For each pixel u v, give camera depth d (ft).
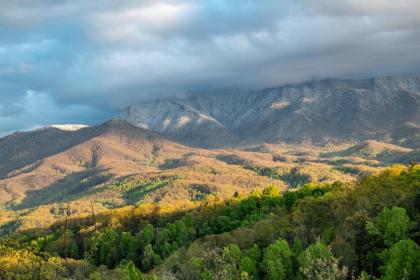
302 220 401.90
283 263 319.27
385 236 297.94
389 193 363.76
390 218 303.68
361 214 328.90
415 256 251.60
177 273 348.79
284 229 396.16
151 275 383.86
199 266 335.06
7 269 426.92
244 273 224.12
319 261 190.80
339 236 315.99
